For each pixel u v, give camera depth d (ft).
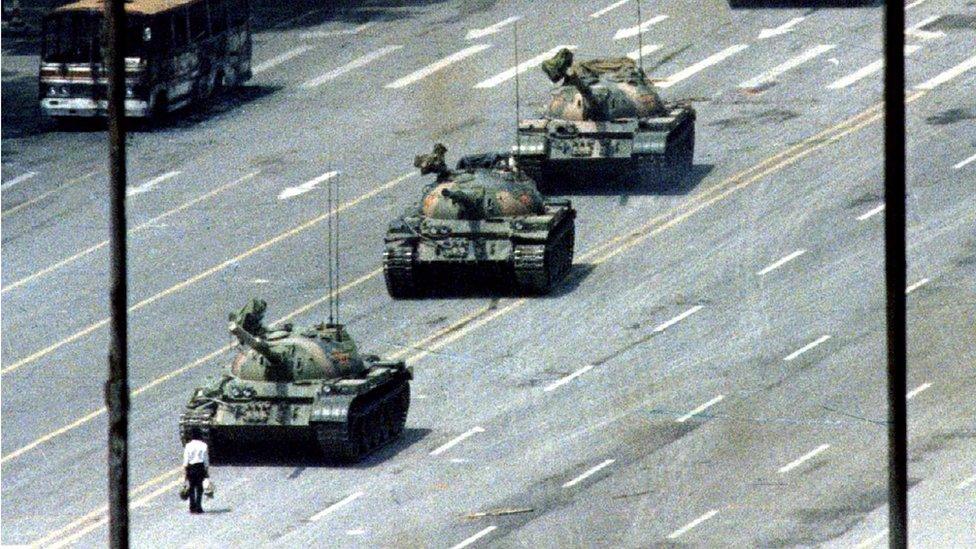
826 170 617.21
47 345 527.81
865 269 538.88
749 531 394.93
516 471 432.25
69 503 428.97
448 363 497.46
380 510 415.44
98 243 601.62
